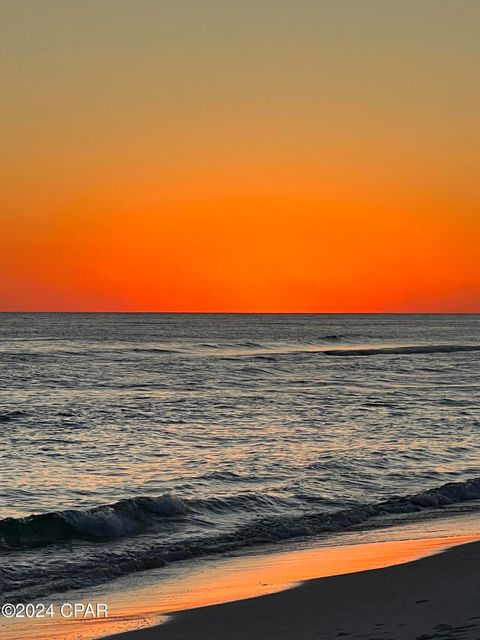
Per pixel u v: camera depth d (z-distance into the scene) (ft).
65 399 134.00
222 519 54.54
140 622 33.24
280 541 49.93
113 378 176.55
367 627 28.78
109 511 51.88
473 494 63.36
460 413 119.03
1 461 76.18
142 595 38.29
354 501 60.90
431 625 27.99
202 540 49.39
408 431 98.32
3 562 43.88
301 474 70.18
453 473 72.79
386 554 44.68
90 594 38.91
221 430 98.22
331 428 100.42
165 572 42.91
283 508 58.18
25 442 88.12
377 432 97.04
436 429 100.48
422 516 56.65
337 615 31.22
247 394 146.61
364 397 143.13
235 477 68.85
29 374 181.47
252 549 47.93
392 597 33.45
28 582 40.75
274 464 74.74
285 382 176.55
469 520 55.01
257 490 63.62
